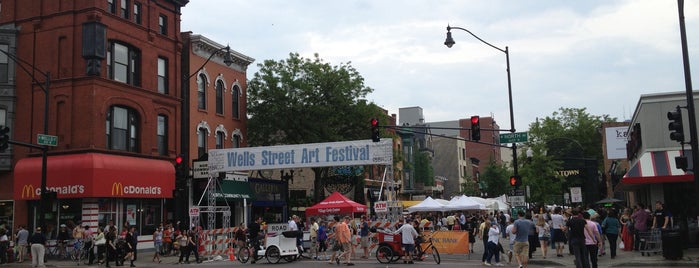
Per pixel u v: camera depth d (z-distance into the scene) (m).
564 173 50.16
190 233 25.73
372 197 47.66
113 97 30.97
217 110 40.00
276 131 42.78
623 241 24.34
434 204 37.84
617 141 51.97
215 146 39.25
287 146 27.64
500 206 43.94
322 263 22.75
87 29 29.86
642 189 33.66
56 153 29.95
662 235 19.31
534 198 49.38
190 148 36.53
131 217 31.58
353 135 42.28
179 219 34.97
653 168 24.27
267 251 23.39
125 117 32.19
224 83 40.72
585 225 15.85
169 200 34.84
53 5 31.08
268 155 27.88
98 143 29.78
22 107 31.22
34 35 31.38
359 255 26.20
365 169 46.94
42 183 25.09
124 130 32.03
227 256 27.58
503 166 75.69
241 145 42.28
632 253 22.41
